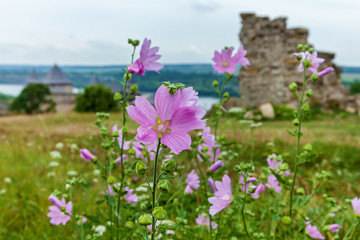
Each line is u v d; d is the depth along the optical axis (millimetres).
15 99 52750
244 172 1598
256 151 5824
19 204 3605
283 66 19297
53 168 5070
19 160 6082
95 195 3688
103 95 32375
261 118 16516
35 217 3363
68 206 2182
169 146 966
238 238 1777
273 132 9125
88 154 1969
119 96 1707
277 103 19188
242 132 5195
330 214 2322
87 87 32469
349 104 20234
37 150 7027
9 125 13125
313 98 19297
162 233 1721
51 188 4137
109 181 1869
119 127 1963
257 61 19734
